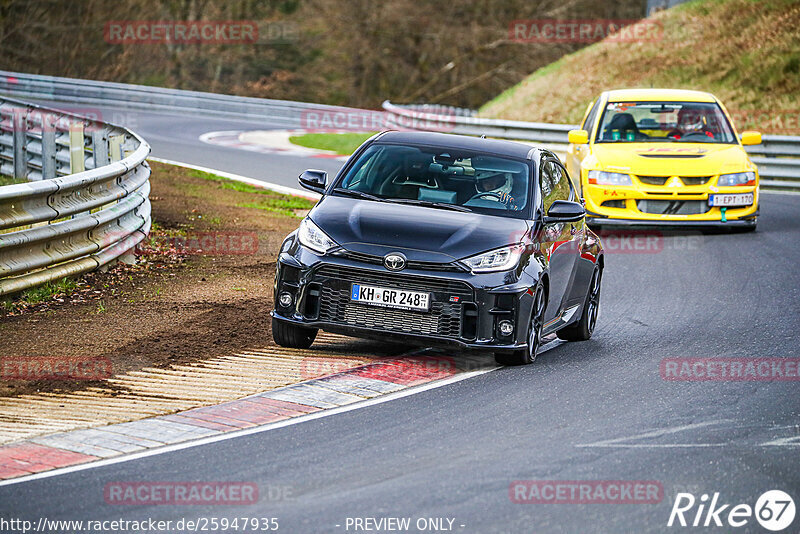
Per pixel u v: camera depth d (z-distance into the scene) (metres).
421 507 19.58
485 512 19.41
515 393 28.19
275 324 31.53
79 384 27.59
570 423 25.50
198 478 21.03
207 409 25.91
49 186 36.59
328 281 30.41
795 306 41.81
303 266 30.62
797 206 72.62
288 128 130.50
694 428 25.41
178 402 26.41
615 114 61.53
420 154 34.25
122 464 21.84
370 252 29.97
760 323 38.78
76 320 34.09
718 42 127.62
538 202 33.03
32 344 31.14
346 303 30.27
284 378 28.89
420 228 30.72
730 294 44.31
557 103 128.25
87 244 39.88
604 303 42.88
